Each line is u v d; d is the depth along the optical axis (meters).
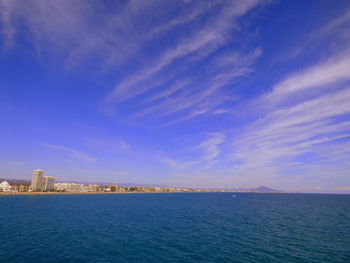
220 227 56.59
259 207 123.50
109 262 29.83
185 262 30.08
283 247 37.47
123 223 62.16
